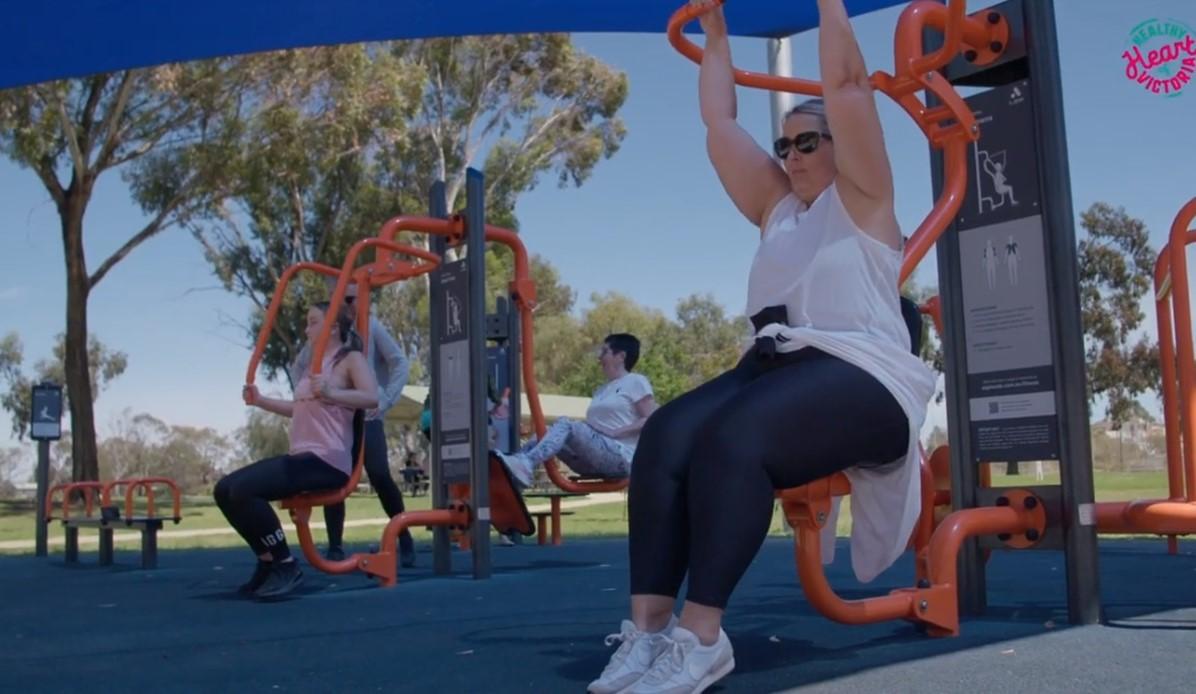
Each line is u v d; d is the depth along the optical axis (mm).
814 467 2195
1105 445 26281
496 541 8344
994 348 3096
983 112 3123
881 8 4398
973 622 3070
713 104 2766
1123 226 26703
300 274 26344
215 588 4941
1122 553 5637
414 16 4426
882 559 2428
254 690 2418
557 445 6211
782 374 2240
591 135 27250
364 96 22359
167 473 48031
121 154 20547
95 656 2977
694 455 2158
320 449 4445
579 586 4590
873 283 2373
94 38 4473
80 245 20484
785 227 2484
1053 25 3035
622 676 2100
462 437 5137
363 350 4699
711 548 2092
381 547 4781
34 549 9578
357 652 2908
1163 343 3311
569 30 4660
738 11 4504
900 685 2209
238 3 4176
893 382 2268
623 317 52719
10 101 19156
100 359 46000
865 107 2291
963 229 3166
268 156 21547
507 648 2883
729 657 2129
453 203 26766
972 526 2871
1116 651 2547
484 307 5184
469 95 26594
